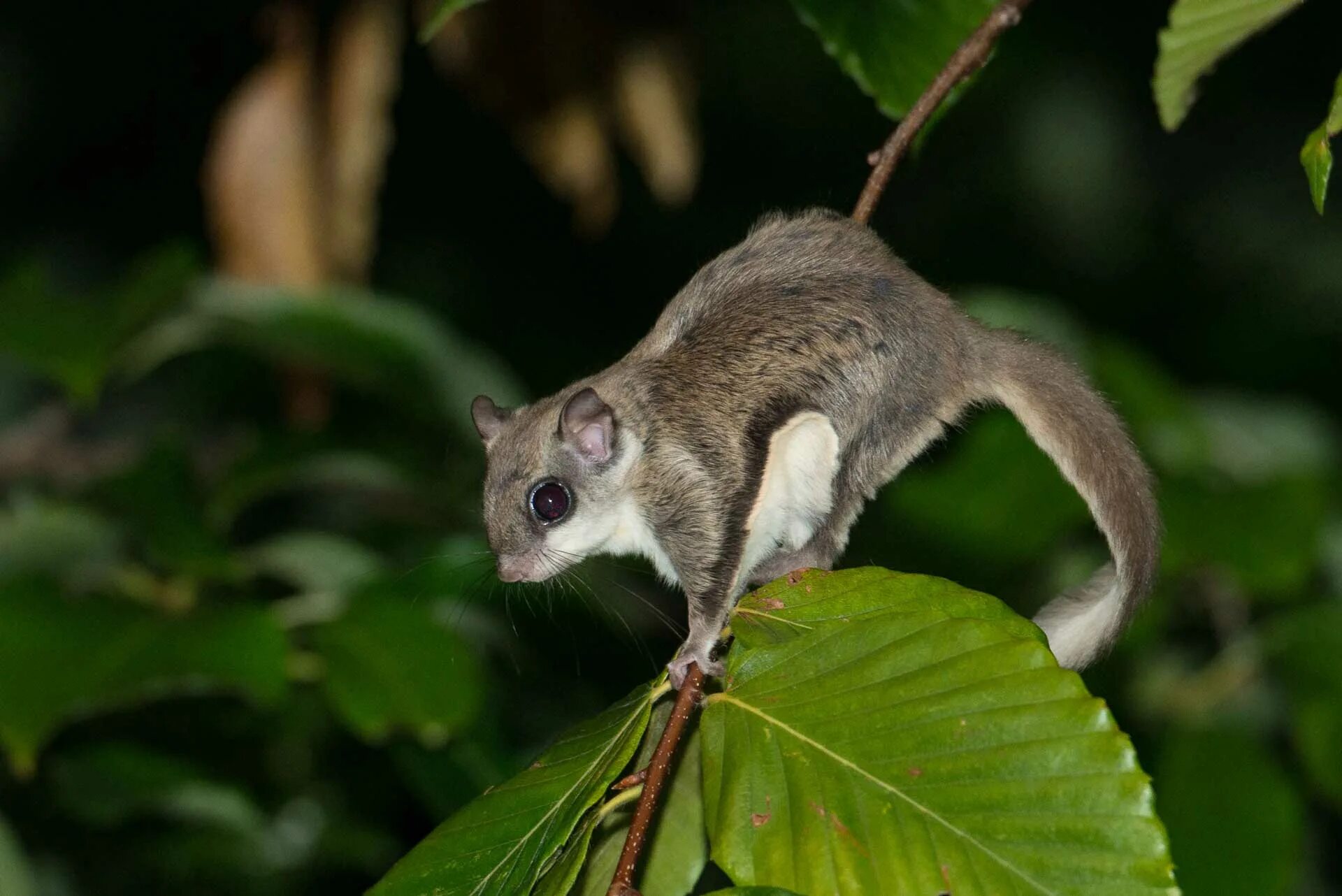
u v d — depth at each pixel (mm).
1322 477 9766
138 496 8125
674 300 6793
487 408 7293
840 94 14695
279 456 9234
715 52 14750
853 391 6211
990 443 8977
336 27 9180
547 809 4781
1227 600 9195
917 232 14484
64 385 8922
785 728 4684
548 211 14898
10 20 14352
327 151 9312
